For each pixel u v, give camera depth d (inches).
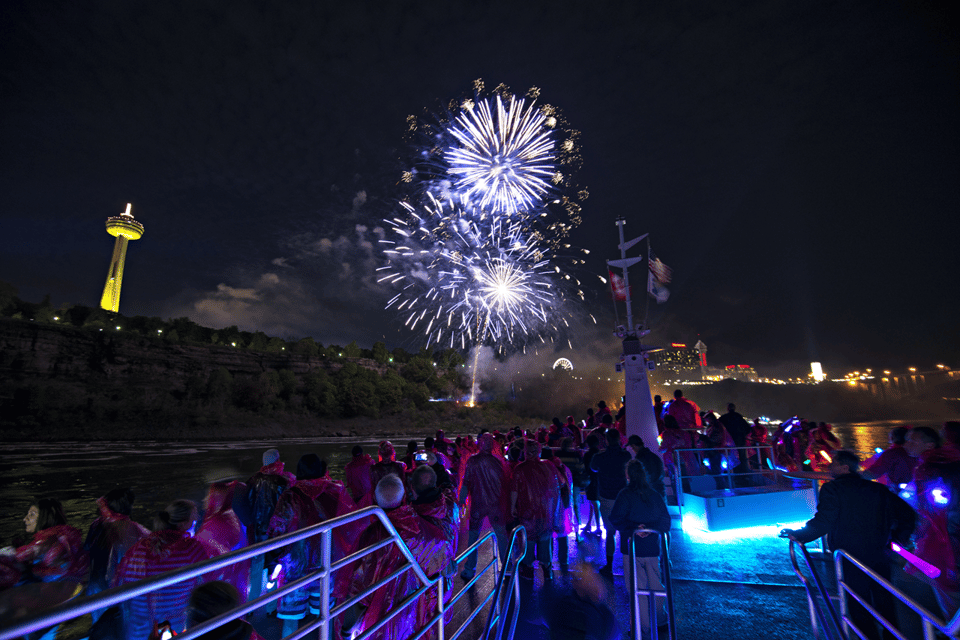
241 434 3196.4
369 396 4448.8
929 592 157.8
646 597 166.4
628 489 172.1
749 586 199.2
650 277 373.7
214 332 4611.2
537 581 203.6
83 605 44.8
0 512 767.7
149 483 1102.4
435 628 122.6
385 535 128.4
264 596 71.3
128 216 5674.2
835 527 147.4
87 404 2908.5
